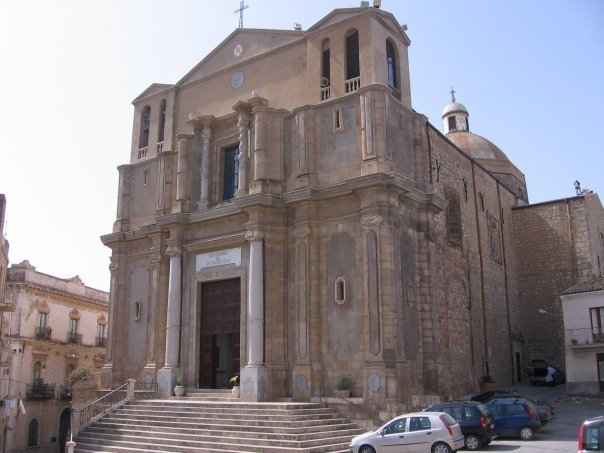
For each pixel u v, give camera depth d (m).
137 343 33.38
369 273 25.16
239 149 31.11
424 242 28.11
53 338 50.34
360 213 26.17
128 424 26.16
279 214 28.77
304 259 27.22
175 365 30.58
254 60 32.66
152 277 33.25
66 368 52.22
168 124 35.47
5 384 43.47
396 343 24.61
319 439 21.47
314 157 28.45
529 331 43.38
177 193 32.94
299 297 27.09
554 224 44.16
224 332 30.02
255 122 29.92
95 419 27.22
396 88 29.98
